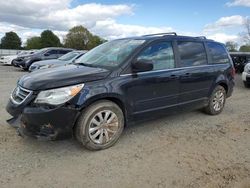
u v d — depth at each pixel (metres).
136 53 4.82
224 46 6.89
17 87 4.53
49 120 3.97
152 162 4.09
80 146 4.55
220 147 4.68
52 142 4.66
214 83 6.30
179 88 5.46
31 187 3.40
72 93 4.07
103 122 4.41
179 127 5.64
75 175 3.69
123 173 3.77
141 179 3.63
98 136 4.40
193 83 5.76
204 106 6.29
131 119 4.81
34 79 4.25
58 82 4.07
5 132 5.02
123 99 4.57
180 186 3.48
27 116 4.02
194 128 5.61
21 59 18.61
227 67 6.70
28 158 4.11
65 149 4.43
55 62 12.46
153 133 5.25
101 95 4.29
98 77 4.37
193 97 5.84
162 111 5.25
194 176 3.71
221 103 6.66
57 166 3.91
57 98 4.00
